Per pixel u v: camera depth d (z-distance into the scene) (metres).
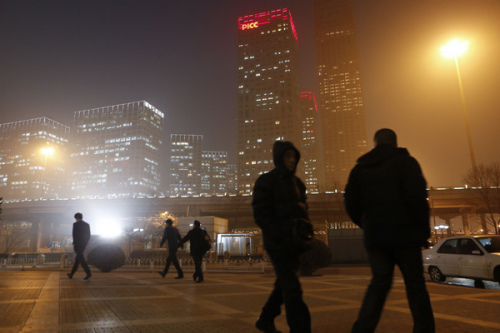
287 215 3.17
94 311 5.39
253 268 15.97
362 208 3.19
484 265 9.53
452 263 10.53
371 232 3.00
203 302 6.31
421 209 2.88
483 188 43.81
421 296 2.87
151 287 8.68
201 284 9.51
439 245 11.40
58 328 4.26
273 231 3.10
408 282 2.92
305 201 3.44
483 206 49.12
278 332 3.79
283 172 3.27
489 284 10.70
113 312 5.32
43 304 5.97
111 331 4.13
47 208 89.94
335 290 8.14
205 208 82.19
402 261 2.93
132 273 14.64
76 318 4.87
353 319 4.84
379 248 3.01
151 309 5.59
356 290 8.14
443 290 8.32
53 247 85.44
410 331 4.17
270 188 3.22
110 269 14.74
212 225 42.28
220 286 9.01
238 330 4.19
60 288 8.29
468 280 11.95
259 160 198.12
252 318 4.90
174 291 7.91
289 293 3.08
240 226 94.00
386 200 2.98
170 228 11.73
